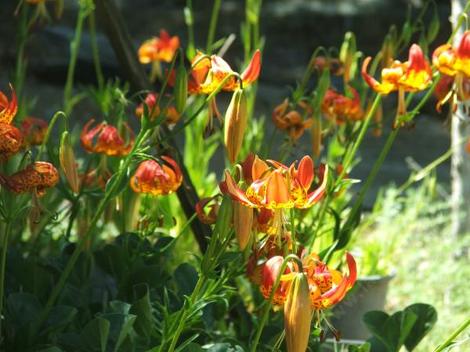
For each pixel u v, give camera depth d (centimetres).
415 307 175
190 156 255
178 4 677
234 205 153
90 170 199
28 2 207
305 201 152
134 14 659
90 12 232
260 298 192
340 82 464
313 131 198
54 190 226
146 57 235
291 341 145
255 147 234
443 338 225
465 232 274
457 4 253
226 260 159
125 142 186
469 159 271
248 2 246
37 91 521
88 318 177
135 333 169
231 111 160
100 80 234
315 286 151
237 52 628
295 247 158
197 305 162
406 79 179
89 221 194
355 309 216
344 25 631
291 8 638
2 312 175
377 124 200
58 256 193
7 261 182
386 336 173
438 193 367
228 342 175
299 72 596
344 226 186
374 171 186
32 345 167
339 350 200
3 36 586
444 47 179
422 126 497
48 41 546
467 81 181
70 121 468
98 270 198
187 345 163
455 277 252
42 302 180
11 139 159
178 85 166
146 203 187
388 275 219
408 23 202
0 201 161
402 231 267
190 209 197
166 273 186
